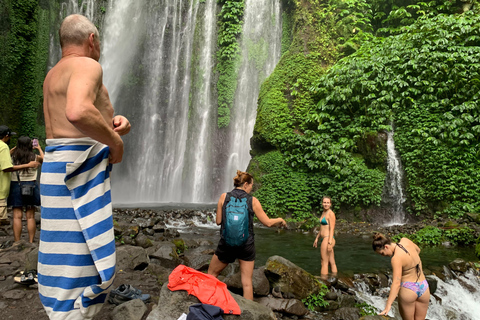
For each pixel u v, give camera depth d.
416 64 14.08
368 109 14.27
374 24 19.20
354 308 4.81
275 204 14.59
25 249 5.35
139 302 3.38
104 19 26.73
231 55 23.38
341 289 5.72
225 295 2.97
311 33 17.70
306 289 5.05
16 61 21.06
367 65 14.81
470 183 12.27
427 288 4.21
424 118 13.52
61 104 1.64
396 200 13.54
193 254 7.14
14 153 5.79
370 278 6.26
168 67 25.80
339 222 13.55
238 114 23.02
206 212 13.57
